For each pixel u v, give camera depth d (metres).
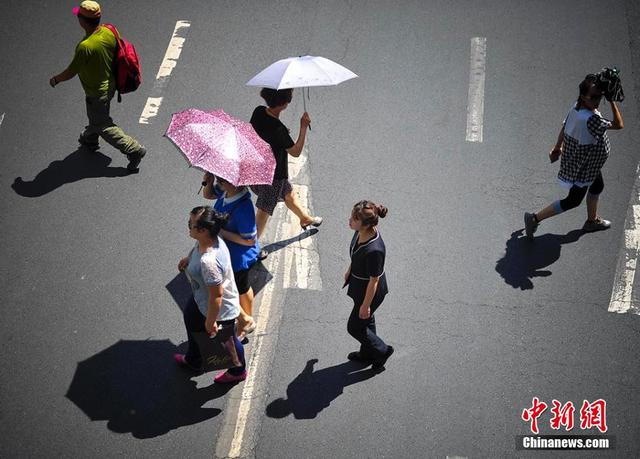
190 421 22.83
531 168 30.16
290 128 31.45
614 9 36.12
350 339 25.00
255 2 36.97
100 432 22.48
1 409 22.88
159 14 36.31
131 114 32.03
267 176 22.48
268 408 23.17
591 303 26.00
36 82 33.25
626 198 29.08
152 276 26.59
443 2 36.84
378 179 29.70
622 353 24.70
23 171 29.81
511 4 36.62
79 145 30.84
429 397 23.53
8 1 36.56
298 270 26.88
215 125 22.89
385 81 33.38
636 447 22.62
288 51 34.69
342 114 32.03
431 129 31.50
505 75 33.53
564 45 34.69
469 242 27.75
